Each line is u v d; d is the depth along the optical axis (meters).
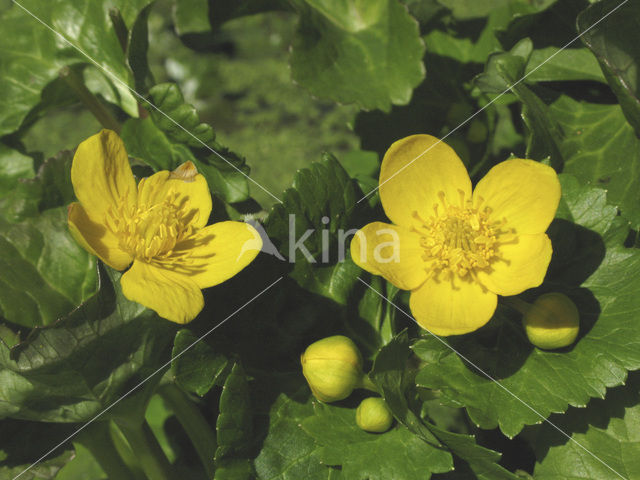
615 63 0.25
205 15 0.32
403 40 0.28
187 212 0.25
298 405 0.25
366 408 0.24
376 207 0.26
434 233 0.24
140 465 0.28
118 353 0.24
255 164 0.52
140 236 0.24
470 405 0.24
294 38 0.28
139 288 0.23
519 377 0.24
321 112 0.57
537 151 0.26
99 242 0.24
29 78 0.31
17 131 0.31
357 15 0.29
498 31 0.29
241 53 0.64
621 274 0.25
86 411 0.25
